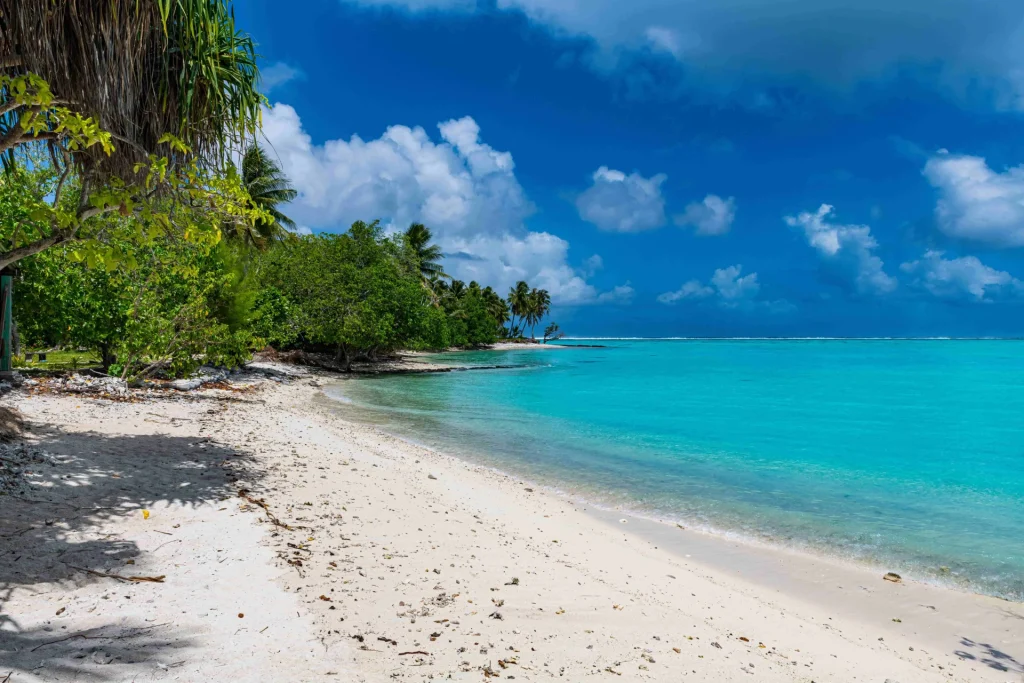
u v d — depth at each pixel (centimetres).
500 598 507
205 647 357
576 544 764
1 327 1414
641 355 9831
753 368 6241
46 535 507
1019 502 1089
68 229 633
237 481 790
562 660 400
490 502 933
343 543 596
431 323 5422
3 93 630
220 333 2066
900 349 15212
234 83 764
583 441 1675
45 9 574
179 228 695
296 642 375
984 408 2855
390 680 338
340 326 3784
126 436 999
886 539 862
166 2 616
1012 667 517
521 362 6384
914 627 596
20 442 824
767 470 1355
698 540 846
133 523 572
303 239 4141
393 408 2220
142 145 707
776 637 531
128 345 1684
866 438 1906
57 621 369
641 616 519
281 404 1981
